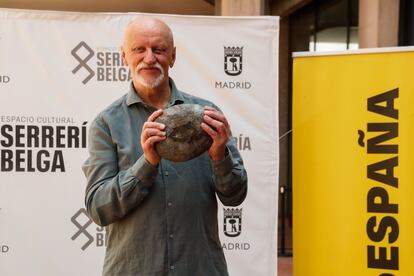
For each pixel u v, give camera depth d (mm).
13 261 4020
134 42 2244
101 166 2260
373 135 3932
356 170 3969
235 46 4160
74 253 4070
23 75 4023
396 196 3885
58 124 4051
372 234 3938
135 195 2139
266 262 4219
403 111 3869
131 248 2213
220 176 2191
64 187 4059
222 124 2121
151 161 2131
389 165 3895
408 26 6219
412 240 3859
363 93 3949
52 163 4051
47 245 4047
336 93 4016
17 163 4023
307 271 4105
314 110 4066
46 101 4047
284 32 9961
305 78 4086
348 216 3992
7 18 4004
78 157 4070
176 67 4137
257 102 4184
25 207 4027
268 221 4219
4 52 4008
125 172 2203
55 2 9289
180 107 2148
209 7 9570
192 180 2256
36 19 4023
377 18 5930
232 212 4203
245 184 2293
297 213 4129
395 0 5930
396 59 3881
